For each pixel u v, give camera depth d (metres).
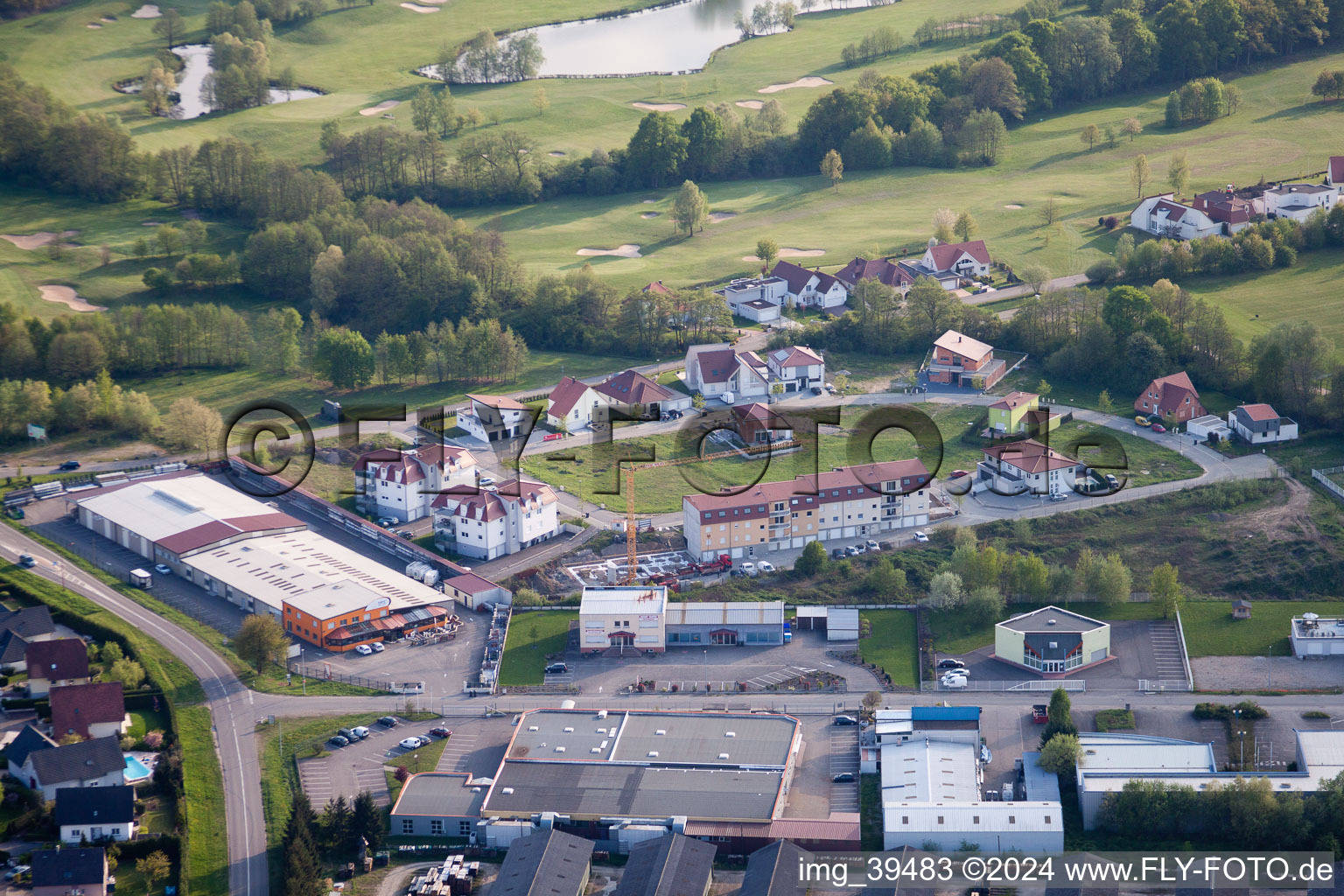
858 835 198.88
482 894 192.25
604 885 193.38
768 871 188.25
